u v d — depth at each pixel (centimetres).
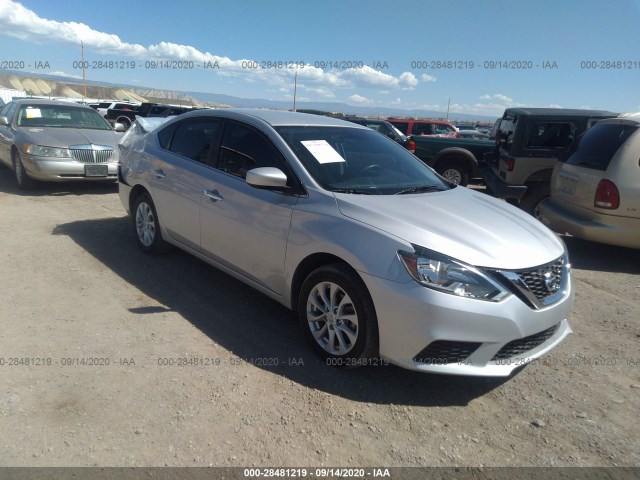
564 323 365
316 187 364
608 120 634
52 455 254
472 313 292
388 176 412
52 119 940
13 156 888
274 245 376
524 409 314
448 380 342
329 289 344
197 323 402
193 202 455
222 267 441
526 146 830
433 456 269
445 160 1152
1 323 384
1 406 288
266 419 290
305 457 263
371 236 319
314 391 319
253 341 378
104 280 480
